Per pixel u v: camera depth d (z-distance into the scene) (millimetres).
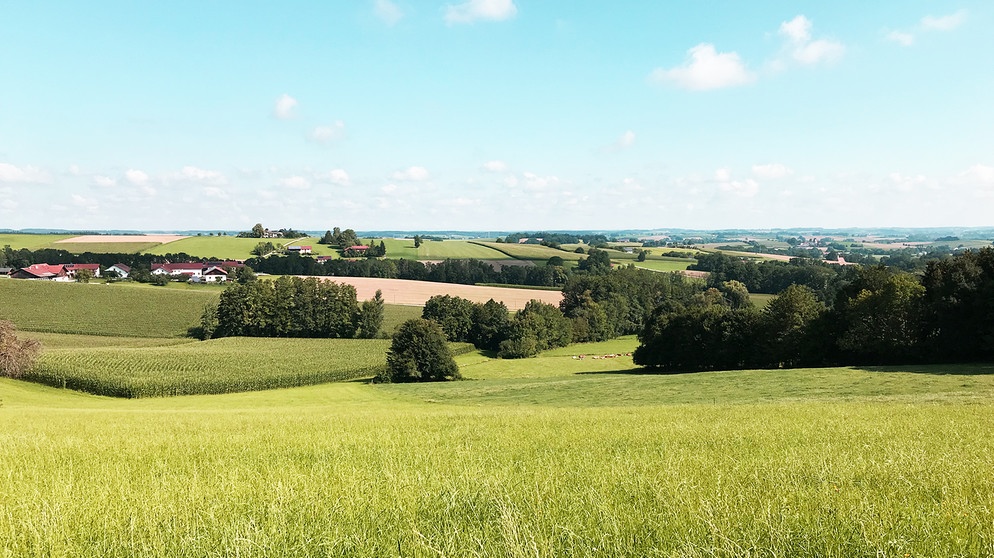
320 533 5117
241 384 59906
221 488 7273
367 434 14672
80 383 55156
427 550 4613
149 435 15539
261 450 11727
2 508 6348
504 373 76188
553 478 7578
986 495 6156
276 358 75688
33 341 57125
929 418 17219
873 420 16734
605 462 9211
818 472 7703
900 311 50094
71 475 8734
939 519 5145
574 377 66000
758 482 7105
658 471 8047
